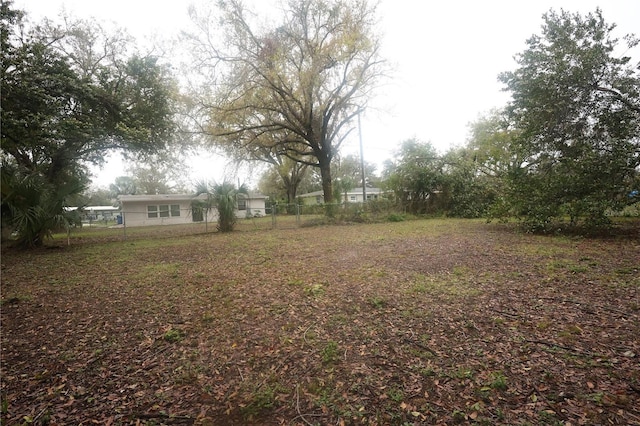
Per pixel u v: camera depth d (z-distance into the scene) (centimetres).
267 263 751
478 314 377
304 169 3841
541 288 463
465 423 201
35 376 281
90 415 228
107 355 319
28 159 1722
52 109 1194
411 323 361
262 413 223
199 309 445
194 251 1000
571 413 204
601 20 970
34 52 1175
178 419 220
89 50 1658
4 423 221
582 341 300
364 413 216
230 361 298
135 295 522
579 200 955
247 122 1912
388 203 1998
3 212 1112
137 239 1442
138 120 1522
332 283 544
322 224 1828
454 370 260
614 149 929
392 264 671
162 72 1672
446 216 1997
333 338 334
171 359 306
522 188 1095
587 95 973
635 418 198
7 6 1136
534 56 1027
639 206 991
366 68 1820
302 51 1697
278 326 375
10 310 461
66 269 764
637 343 290
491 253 741
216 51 1652
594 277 501
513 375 251
